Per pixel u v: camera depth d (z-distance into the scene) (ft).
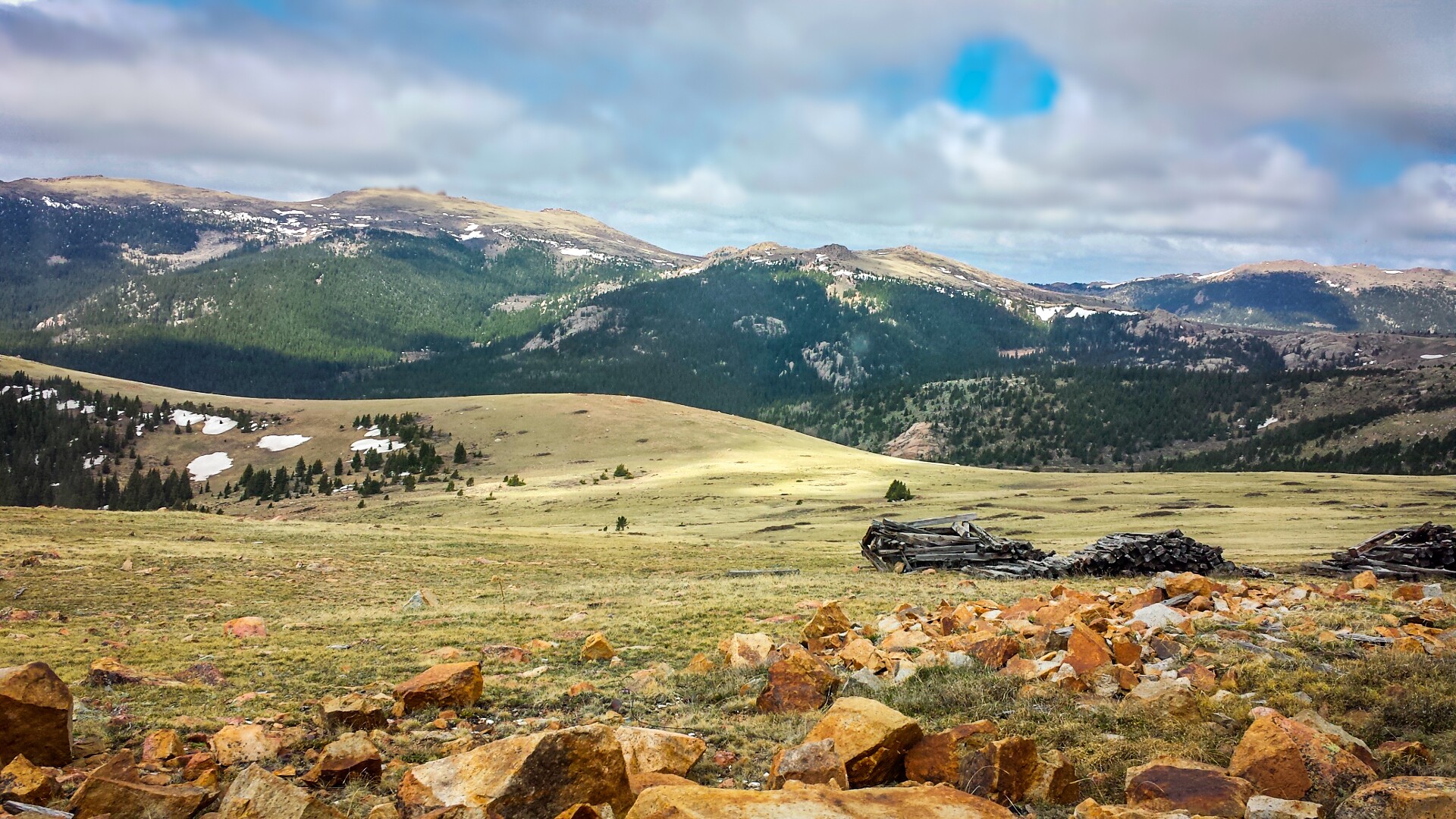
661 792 22.21
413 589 113.39
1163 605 58.49
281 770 31.83
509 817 24.72
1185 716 34.37
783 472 467.93
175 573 113.09
